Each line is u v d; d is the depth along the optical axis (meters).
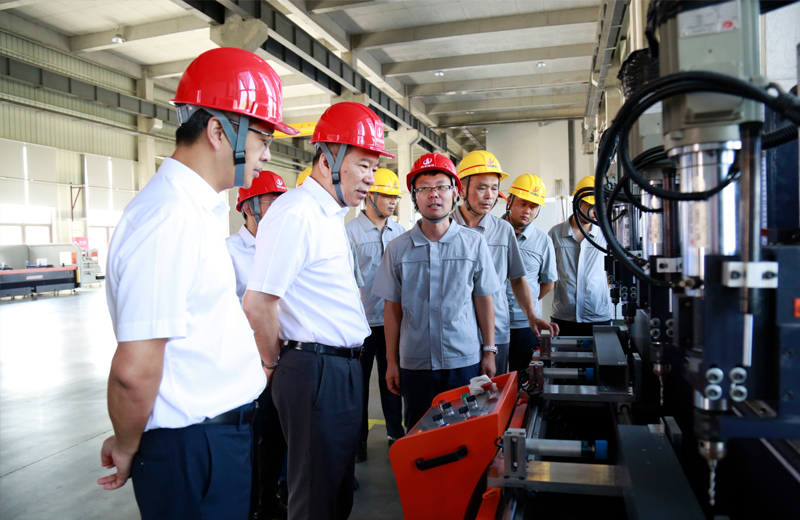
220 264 1.07
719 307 0.69
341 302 1.55
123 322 0.92
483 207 2.53
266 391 1.92
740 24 0.68
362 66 9.77
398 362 2.18
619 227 1.99
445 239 2.02
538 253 2.98
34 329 7.34
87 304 10.46
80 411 3.72
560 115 13.20
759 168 0.68
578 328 3.23
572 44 9.60
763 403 0.77
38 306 10.12
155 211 0.95
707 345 0.69
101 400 3.98
